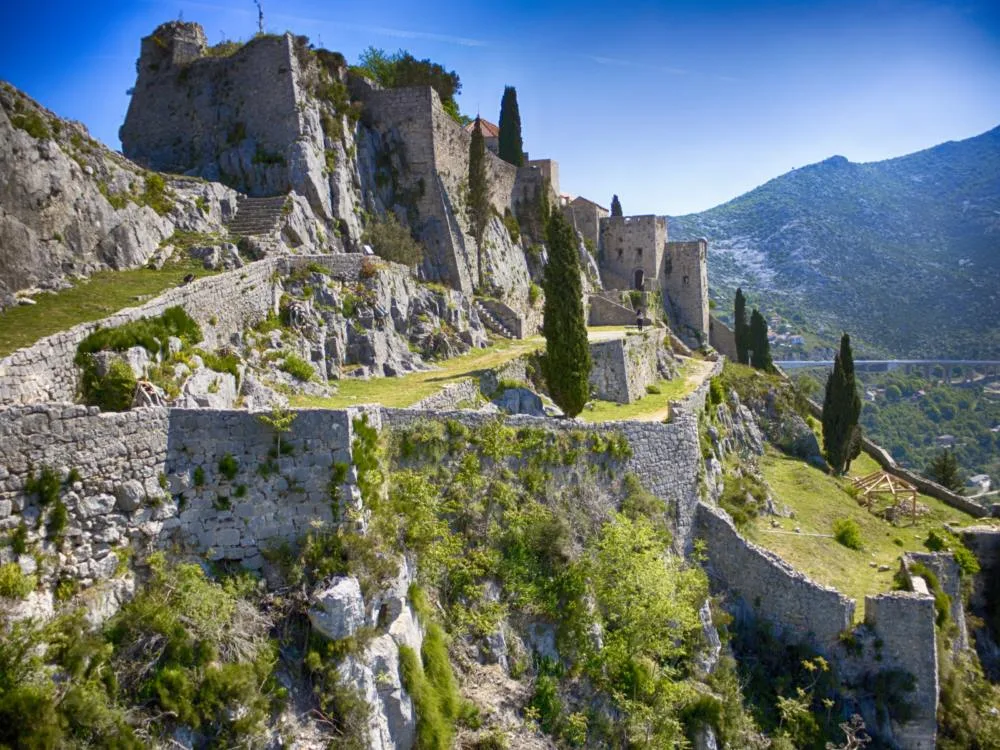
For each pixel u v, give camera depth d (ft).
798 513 130.52
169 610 40.22
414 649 48.57
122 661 38.27
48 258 77.41
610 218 272.51
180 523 43.73
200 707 38.73
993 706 93.04
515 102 234.17
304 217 123.95
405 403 86.02
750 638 85.81
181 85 143.74
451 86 228.84
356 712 42.19
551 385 106.01
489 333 151.94
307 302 100.68
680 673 71.20
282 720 40.73
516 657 57.93
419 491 55.83
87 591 39.22
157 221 100.53
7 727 33.30
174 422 44.52
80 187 86.89
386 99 158.40
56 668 35.86
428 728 46.68
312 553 45.70
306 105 137.49
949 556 108.88
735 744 69.87
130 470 42.22
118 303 72.33
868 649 83.61
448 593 56.80
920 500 159.22
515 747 51.65
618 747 59.77
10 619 35.68
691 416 93.61
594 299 220.43
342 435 47.96
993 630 122.72
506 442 67.26
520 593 61.36
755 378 205.26
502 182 206.59
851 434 172.76
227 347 81.10
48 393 53.06
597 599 66.08
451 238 156.25
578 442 75.41
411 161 157.99
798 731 75.82
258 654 41.52
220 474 45.11
